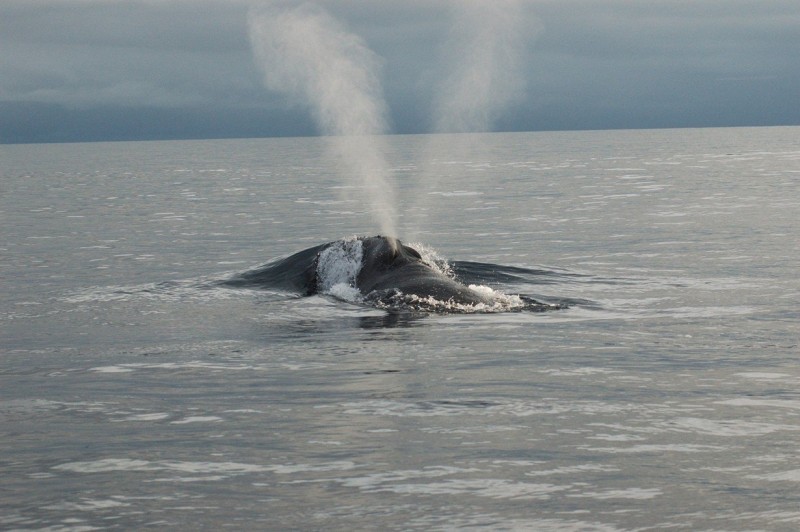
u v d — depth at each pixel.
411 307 64.81
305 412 37.34
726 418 35.62
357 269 73.75
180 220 149.12
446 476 28.75
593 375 43.88
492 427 34.47
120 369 47.41
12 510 26.48
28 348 53.88
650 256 97.44
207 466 30.25
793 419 35.41
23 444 33.50
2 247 112.56
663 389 40.84
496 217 147.75
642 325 58.38
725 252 99.19
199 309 67.12
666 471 29.09
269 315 63.78
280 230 132.25
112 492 27.83
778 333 55.22
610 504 26.19
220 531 24.66
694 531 24.20
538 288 76.31
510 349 50.66
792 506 25.80
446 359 48.03
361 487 27.88
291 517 25.55
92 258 101.19
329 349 51.44
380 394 40.28
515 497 26.84
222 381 43.94
